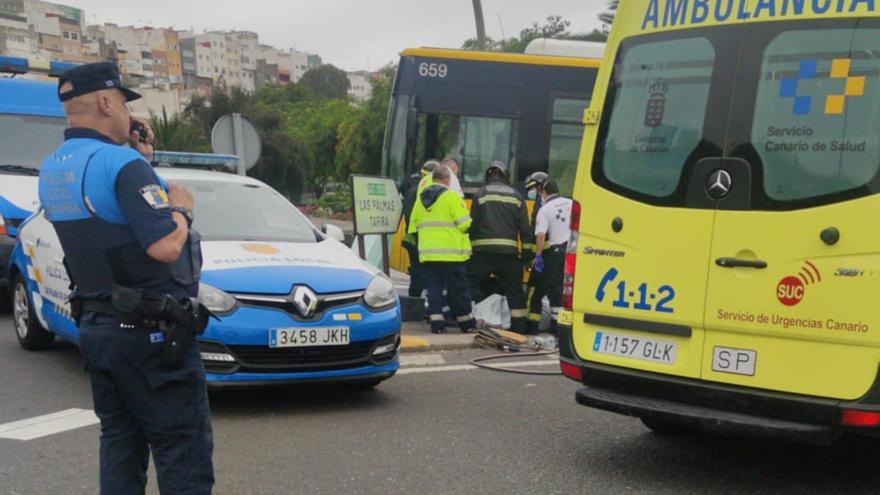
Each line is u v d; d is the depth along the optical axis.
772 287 4.61
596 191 5.28
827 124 4.54
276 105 83.25
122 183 3.28
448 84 12.73
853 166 4.45
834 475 5.23
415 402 6.79
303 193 53.62
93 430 5.84
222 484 4.91
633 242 5.09
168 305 3.37
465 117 12.73
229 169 11.83
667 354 4.96
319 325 6.24
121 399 3.56
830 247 4.45
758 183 4.70
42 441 5.61
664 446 5.77
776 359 4.61
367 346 6.52
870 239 4.36
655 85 5.13
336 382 6.42
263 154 51.22
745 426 4.58
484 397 6.98
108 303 3.39
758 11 4.79
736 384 4.72
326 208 45.50
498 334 9.20
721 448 5.75
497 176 9.91
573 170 12.68
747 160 4.74
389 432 5.95
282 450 5.52
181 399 3.46
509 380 7.61
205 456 3.54
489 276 10.08
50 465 5.17
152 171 3.39
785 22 4.70
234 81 170.00
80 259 3.40
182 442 3.47
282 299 6.20
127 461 3.60
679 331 4.91
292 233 7.41
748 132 4.75
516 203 9.73
